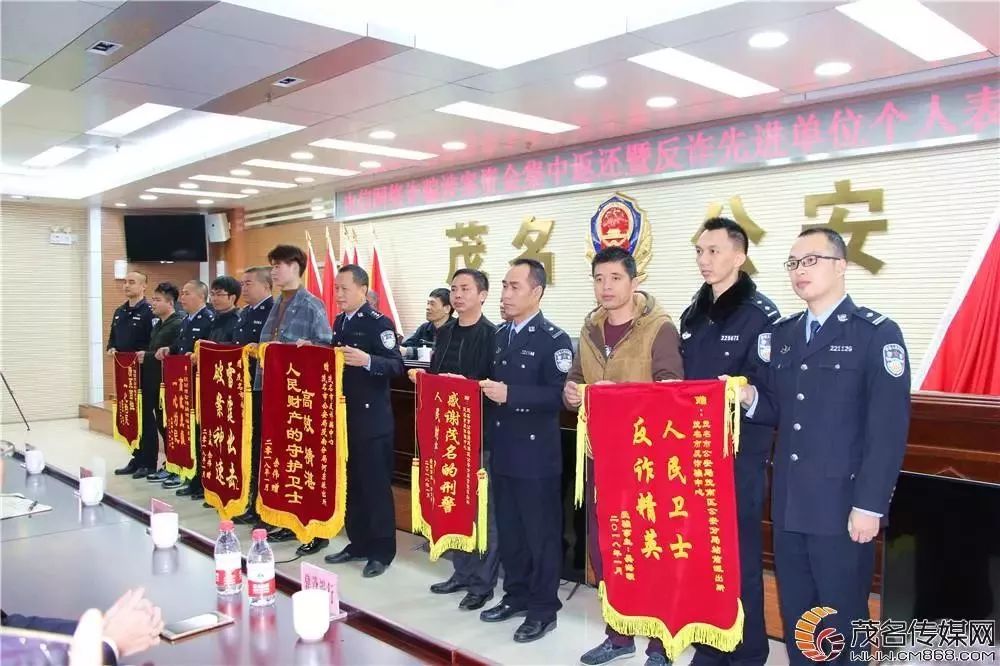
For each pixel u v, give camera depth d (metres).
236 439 4.23
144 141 6.67
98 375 9.74
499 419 3.05
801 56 4.01
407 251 8.16
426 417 3.41
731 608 2.22
